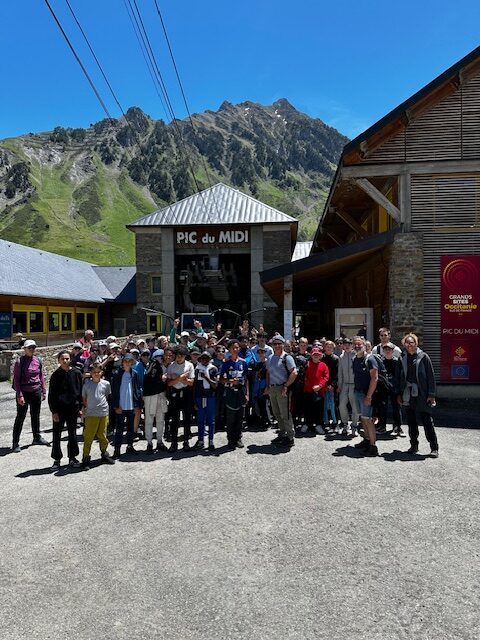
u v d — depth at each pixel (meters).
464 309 14.09
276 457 8.18
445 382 14.07
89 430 7.86
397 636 3.57
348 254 14.73
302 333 34.00
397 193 14.88
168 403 9.06
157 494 6.56
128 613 3.92
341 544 5.00
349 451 8.50
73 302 32.59
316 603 3.99
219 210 34.06
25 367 9.38
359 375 8.41
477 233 14.18
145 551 4.95
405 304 14.18
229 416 8.80
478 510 5.82
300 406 10.38
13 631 3.73
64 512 6.02
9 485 7.11
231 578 4.40
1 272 27.19
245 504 6.11
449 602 3.98
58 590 4.28
